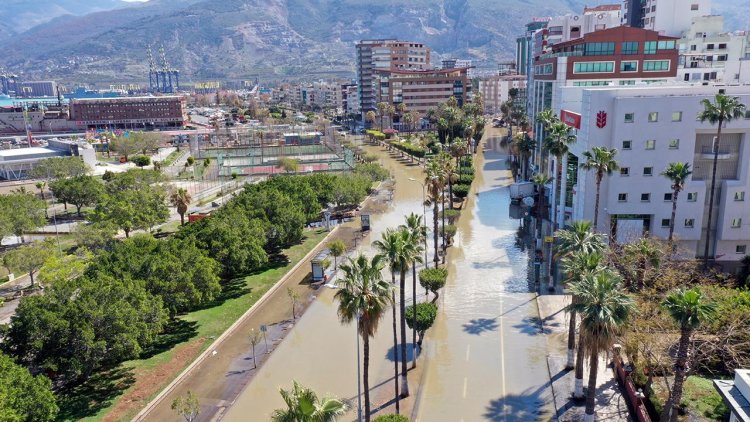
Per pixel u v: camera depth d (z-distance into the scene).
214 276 62.88
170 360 54.75
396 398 43.88
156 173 122.44
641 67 114.69
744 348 45.03
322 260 76.75
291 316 65.88
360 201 117.50
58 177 138.50
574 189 85.69
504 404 46.47
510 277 76.88
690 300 34.09
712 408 41.59
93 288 49.97
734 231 73.25
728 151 73.25
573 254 48.94
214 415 46.12
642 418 41.03
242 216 78.00
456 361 54.22
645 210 75.31
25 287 76.56
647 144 73.69
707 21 151.38
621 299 36.94
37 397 39.06
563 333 59.28
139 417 45.09
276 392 49.62
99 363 49.81
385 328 62.50
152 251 64.81
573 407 45.06
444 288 73.44
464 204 120.50
